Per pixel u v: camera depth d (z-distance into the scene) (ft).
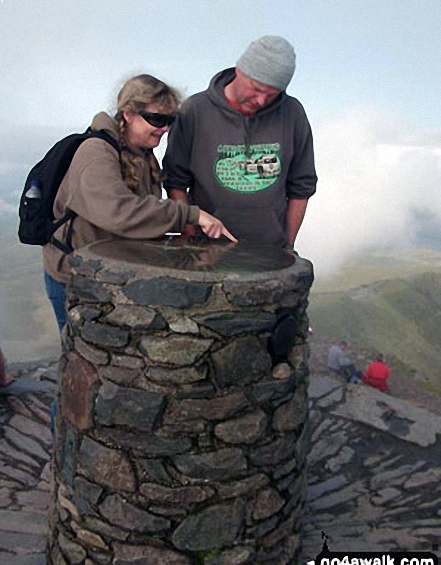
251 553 8.41
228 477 7.99
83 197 8.31
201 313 7.50
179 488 7.82
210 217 8.86
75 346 8.29
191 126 10.53
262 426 8.15
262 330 7.91
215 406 7.73
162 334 7.54
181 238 9.90
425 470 14.12
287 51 9.30
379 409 17.01
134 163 8.89
